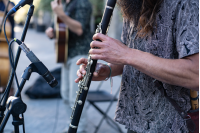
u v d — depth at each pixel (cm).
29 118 292
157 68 92
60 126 273
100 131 262
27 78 104
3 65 316
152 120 109
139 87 111
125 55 95
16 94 104
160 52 102
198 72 89
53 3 216
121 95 120
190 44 89
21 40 111
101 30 105
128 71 117
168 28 98
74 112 110
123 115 121
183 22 92
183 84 92
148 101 109
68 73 249
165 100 105
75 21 222
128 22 118
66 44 232
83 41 233
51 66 581
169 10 96
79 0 225
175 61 92
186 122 103
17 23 1480
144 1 100
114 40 98
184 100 105
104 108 331
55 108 329
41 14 1331
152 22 99
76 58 231
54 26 272
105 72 126
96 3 541
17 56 111
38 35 1224
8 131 252
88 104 337
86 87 110
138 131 113
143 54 95
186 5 91
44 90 365
